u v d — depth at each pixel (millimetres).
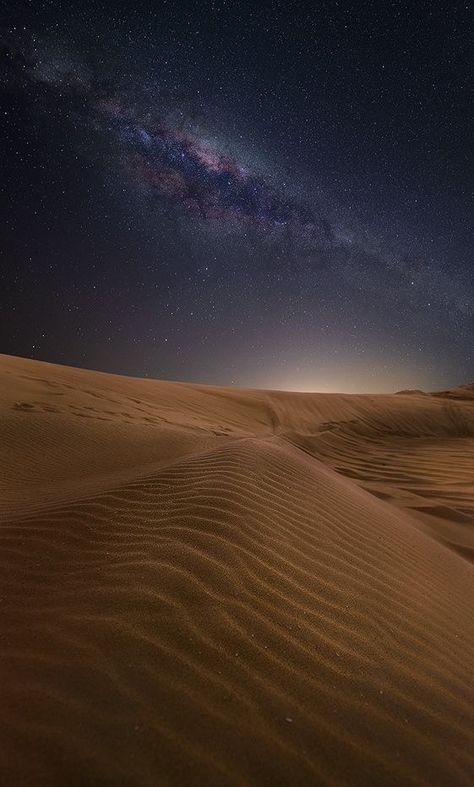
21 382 12562
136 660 1679
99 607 1971
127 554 2432
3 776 1192
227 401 21359
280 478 4152
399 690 1896
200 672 1685
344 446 15055
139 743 1362
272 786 1337
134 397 16578
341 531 3520
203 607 2041
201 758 1362
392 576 3066
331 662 1935
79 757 1281
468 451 14148
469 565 4418
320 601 2381
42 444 7410
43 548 2564
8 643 1751
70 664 1631
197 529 2719
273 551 2721
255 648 1880
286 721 1570
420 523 5703
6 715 1390
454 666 2232
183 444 8594
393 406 26766
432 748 1632
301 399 25234
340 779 1413
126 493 3295
